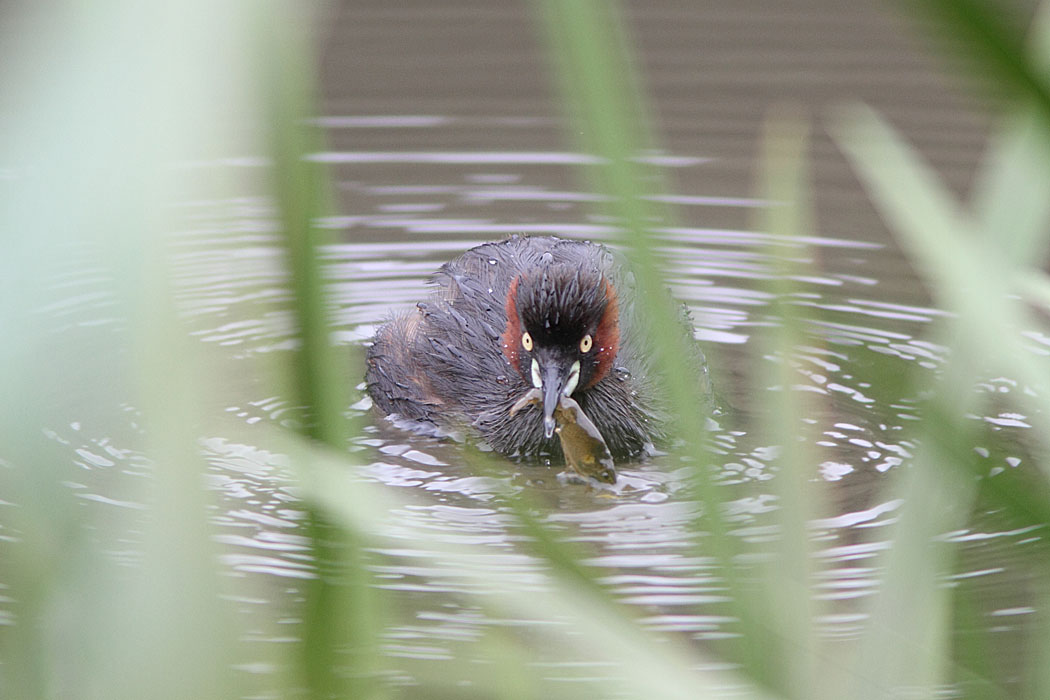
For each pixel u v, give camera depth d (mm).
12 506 1350
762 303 15328
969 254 2893
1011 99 1676
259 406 12305
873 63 23156
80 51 958
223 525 10328
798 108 21078
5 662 1853
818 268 16266
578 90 1703
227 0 999
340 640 1836
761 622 2598
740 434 12680
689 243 16828
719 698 2543
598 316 12500
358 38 25141
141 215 1005
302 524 1926
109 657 1154
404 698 7559
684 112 20938
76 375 1779
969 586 9297
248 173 1396
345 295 15938
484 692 7414
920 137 19844
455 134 20719
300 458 1854
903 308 15172
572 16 1615
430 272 16500
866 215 17953
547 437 12422
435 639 8445
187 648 1153
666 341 2377
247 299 1764
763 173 18656
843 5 26719
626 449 13133
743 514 10680
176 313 1092
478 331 14086
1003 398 12531
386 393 14156
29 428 1125
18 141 964
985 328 2826
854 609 9055
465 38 25109
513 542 10422
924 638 2871
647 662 2541
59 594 1235
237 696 1171
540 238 15656
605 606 2572
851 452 12023
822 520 10711
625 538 10602
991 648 8344
